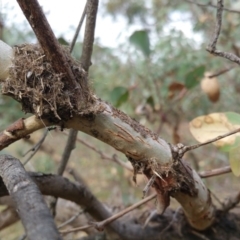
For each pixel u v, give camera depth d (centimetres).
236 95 88
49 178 32
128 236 39
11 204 44
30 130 25
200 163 82
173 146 28
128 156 27
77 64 25
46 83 23
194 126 33
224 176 77
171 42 87
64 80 24
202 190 31
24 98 24
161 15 99
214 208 36
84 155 115
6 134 26
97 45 98
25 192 18
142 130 27
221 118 33
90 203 37
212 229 38
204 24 78
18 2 20
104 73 99
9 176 20
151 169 27
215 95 55
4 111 76
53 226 15
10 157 22
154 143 27
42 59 23
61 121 25
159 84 83
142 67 84
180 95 65
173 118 78
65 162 39
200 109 86
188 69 79
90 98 25
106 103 26
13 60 24
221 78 86
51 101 24
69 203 50
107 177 103
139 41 58
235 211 41
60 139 94
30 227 15
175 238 38
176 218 39
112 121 26
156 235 39
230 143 31
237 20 75
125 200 59
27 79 23
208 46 28
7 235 79
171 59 84
